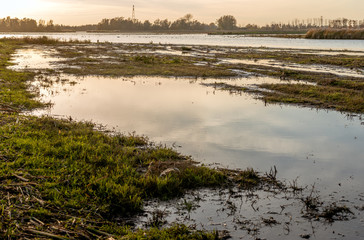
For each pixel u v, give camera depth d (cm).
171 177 702
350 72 2358
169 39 10125
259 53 4150
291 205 617
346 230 537
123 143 935
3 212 504
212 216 577
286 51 4441
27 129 969
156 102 1484
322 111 1342
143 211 589
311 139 996
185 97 1602
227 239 511
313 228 542
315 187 691
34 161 716
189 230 529
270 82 2044
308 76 2158
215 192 669
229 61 3272
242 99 1569
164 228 531
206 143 952
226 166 797
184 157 844
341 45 5719
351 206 613
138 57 3212
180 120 1188
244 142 963
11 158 727
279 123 1163
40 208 530
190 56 3769
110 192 613
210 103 1474
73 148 830
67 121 1110
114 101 1490
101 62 3034
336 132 1067
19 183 599
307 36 8994
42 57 3503
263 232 530
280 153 882
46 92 1655
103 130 1055
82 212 552
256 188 686
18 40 6600
